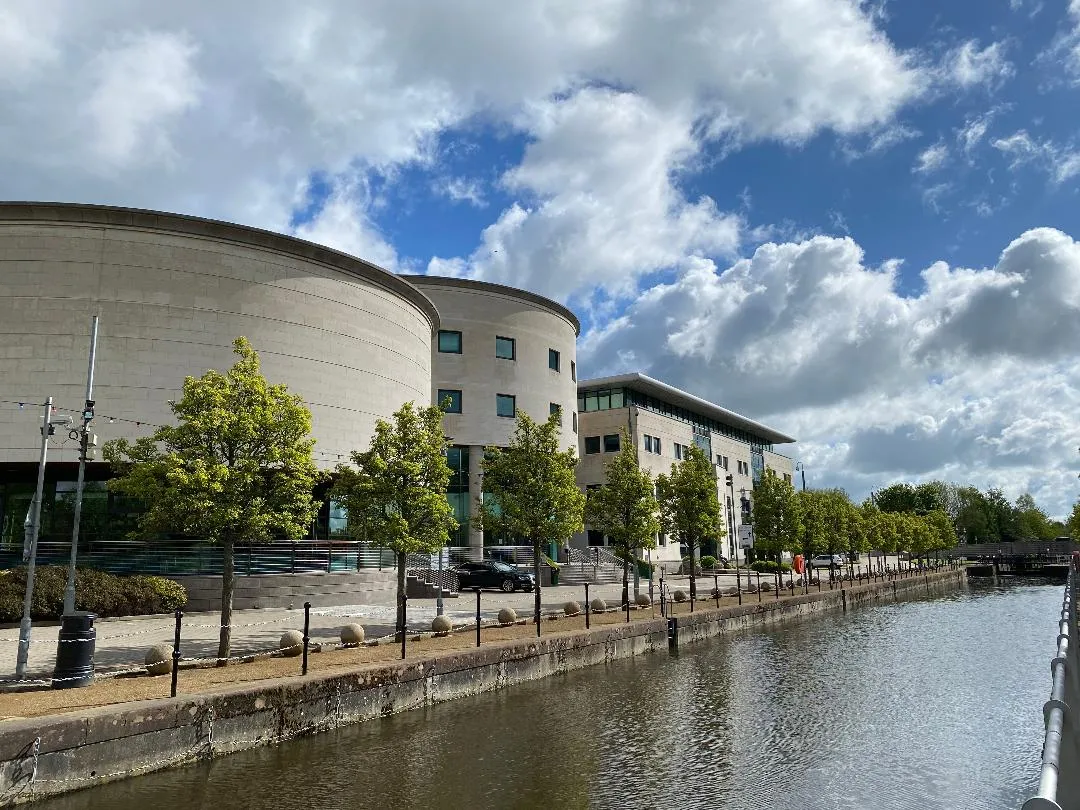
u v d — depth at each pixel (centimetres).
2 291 2528
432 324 3947
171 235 2705
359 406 3114
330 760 1077
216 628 1994
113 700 1060
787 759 1151
